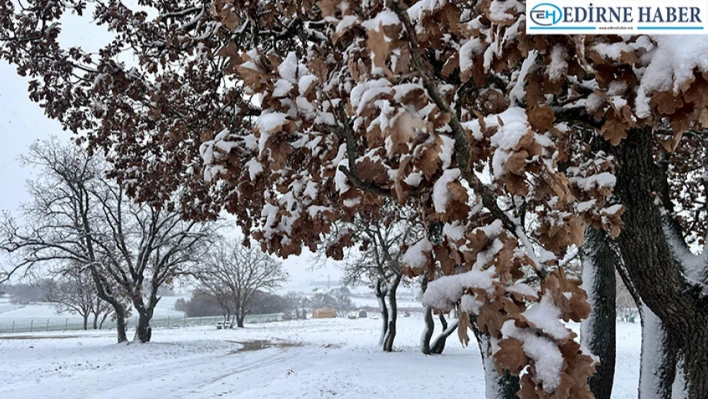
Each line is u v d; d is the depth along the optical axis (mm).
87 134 7371
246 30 4223
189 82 6109
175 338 31547
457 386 13047
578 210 2324
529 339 1151
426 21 1700
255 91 1715
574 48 1482
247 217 4551
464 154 1277
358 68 1477
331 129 1817
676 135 1435
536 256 1344
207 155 2553
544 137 1361
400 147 1286
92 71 6098
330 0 1298
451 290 1322
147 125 6301
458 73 2373
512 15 1427
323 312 75438
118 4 6527
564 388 1072
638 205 2779
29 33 6344
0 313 79562
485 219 1456
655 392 4324
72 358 19688
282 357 20828
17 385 13461
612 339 5121
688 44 1328
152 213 25719
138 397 12008
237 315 50344
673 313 3111
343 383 13398
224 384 13789
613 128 1529
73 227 24859
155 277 26984
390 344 23109
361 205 2396
